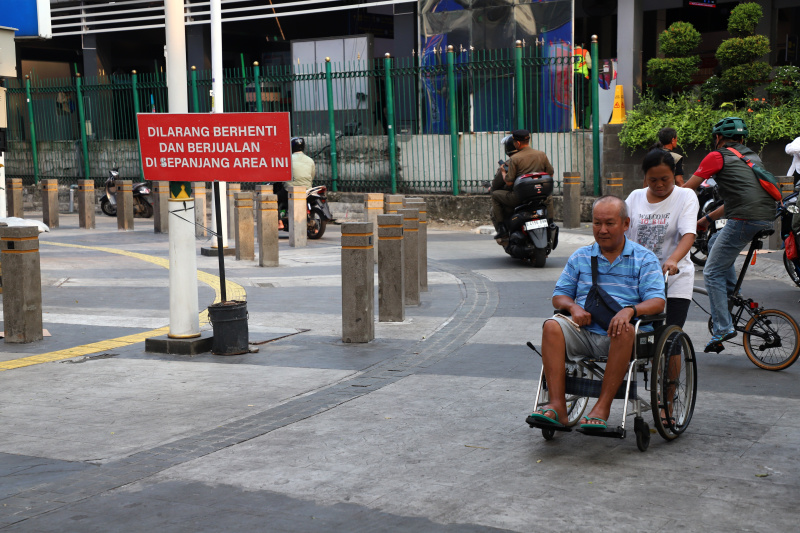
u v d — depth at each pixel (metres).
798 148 13.33
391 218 9.01
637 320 5.04
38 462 5.05
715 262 7.12
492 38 19.72
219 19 14.20
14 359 7.75
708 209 12.20
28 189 25.66
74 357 7.80
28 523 4.14
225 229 16.28
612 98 20.19
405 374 6.99
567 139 18.48
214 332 7.82
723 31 20.48
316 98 21.02
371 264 8.20
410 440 5.33
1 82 12.36
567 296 5.35
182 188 7.88
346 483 4.62
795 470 4.71
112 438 5.48
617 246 5.25
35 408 6.20
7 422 5.86
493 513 4.17
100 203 23.50
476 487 4.52
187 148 7.73
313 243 16.44
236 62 26.66
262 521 4.13
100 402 6.34
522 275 12.14
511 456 5.01
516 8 19.30
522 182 12.52
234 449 5.21
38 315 8.50
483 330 8.64
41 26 12.80
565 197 17.16
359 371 7.15
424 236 10.95
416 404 6.12
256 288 11.54
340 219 20.84
